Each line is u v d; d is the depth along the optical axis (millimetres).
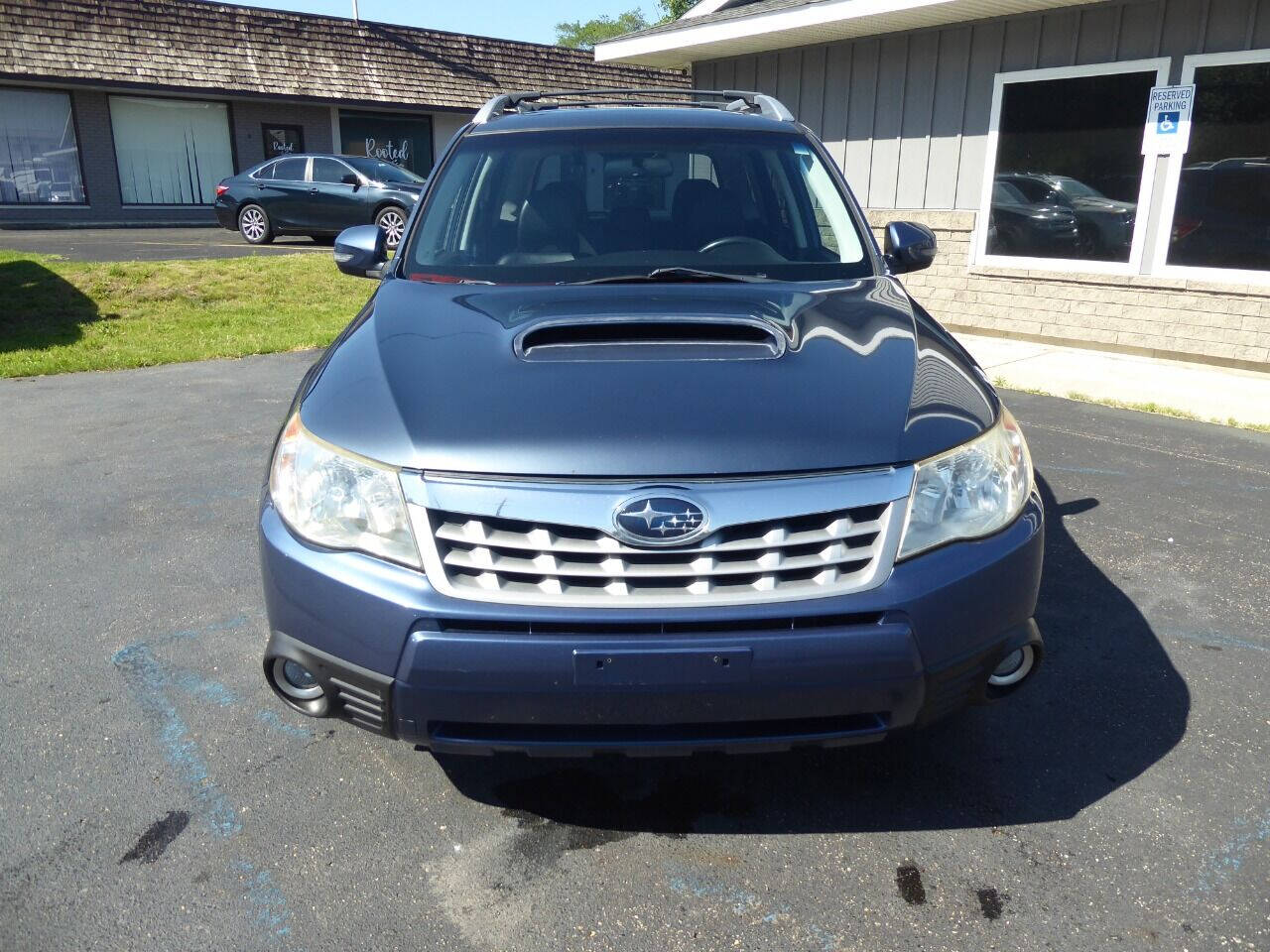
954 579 2117
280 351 8781
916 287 9961
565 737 2121
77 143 21094
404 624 2053
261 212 16219
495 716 2078
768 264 3180
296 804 2521
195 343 8984
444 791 2582
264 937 2078
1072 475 5195
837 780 2619
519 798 2555
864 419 2193
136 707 2963
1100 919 2121
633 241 3250
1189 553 4148
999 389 7254
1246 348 7781
